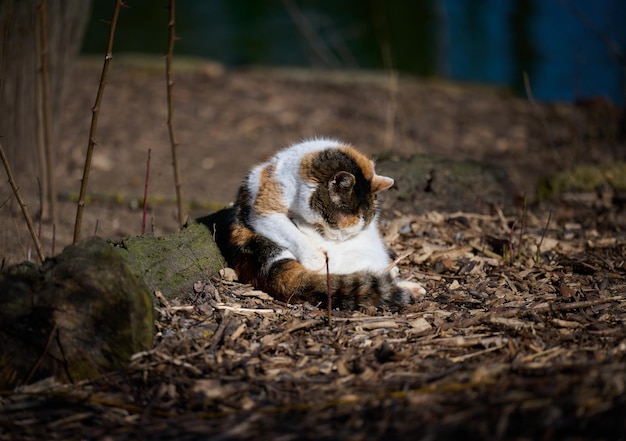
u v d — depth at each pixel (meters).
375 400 4.04
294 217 5.68
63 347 4.47
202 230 5.83
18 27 8.72
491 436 3.58
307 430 3.84
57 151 9.97
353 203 5.63
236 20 17.88
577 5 16.69
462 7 17.86
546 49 15.53
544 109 12.51
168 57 6.41
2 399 4.32
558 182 8.20
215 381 4.35
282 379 4.38
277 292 5.34
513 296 5.41
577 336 4.68
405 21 17.44
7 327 4.47
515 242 6.45
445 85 13.87
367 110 12.27
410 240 6.50
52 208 7.96
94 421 4.10
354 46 16.50
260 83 13.56
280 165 5.73
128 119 11.58
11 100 8.88
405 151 10.40
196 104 12.34
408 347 4.68
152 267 5.26
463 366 4.35
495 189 7.63
